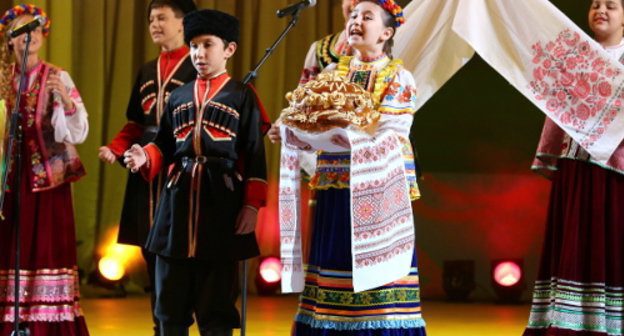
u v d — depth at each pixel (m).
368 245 4.61
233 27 5.31
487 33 6.02
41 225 6.59
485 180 11.73
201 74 5.30
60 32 11.00
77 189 11.09
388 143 4.72
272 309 9.68
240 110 5.22
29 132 6.64
